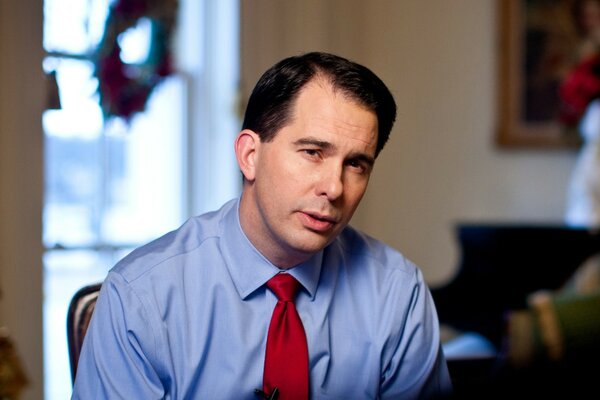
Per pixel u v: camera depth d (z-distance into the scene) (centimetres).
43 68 347
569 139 543
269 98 145
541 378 54
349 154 141
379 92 144
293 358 155
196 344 156
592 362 55
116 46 365
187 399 156
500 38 535
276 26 444
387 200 514
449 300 435
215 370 157
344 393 166
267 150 145
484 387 55
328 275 167
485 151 539
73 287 388
